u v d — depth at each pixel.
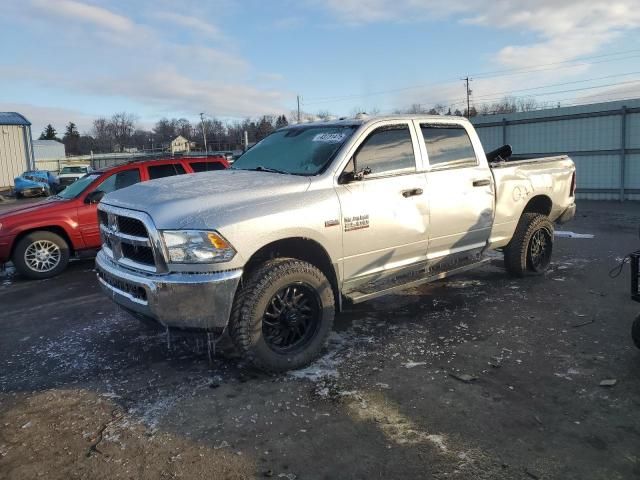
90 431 3.38
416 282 5.09
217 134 92.38
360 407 3.59
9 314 6.12
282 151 5.18
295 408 3.60
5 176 34.00
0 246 7.75
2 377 4.27
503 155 7.25
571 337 4.78
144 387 3.99
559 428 3.29
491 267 7.46
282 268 4.05
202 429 3.37
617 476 2.82
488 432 3.25
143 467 2.98
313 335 4.30
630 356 4.34
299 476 2.87
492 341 4.72
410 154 5.13
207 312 3.79
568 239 9.69
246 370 4.23
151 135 106.44
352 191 4.55
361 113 5.43
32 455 3.13
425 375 4.06
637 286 4.32
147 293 3.84
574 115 16.86
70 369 4.38
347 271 4.59
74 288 7.29
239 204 3.99
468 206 5.58
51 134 126.31
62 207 8.19
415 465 2.95
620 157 16.06
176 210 3.84
